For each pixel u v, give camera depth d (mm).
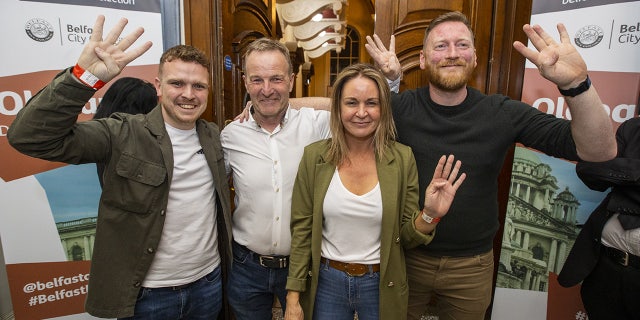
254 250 1414
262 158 1368
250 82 1298
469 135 1292
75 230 1814
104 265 1141
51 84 920
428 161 1331
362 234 1205
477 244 1363
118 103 1415
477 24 1917
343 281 1224
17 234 1760
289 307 1242
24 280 1792
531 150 1825
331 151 1226
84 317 1892
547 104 1788
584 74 954
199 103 1166
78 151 1030
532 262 1886
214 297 1354
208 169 1287
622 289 1347
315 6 3947
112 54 951
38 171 1740
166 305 1222
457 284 1379
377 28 2045
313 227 1222
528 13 1866
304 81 6824
